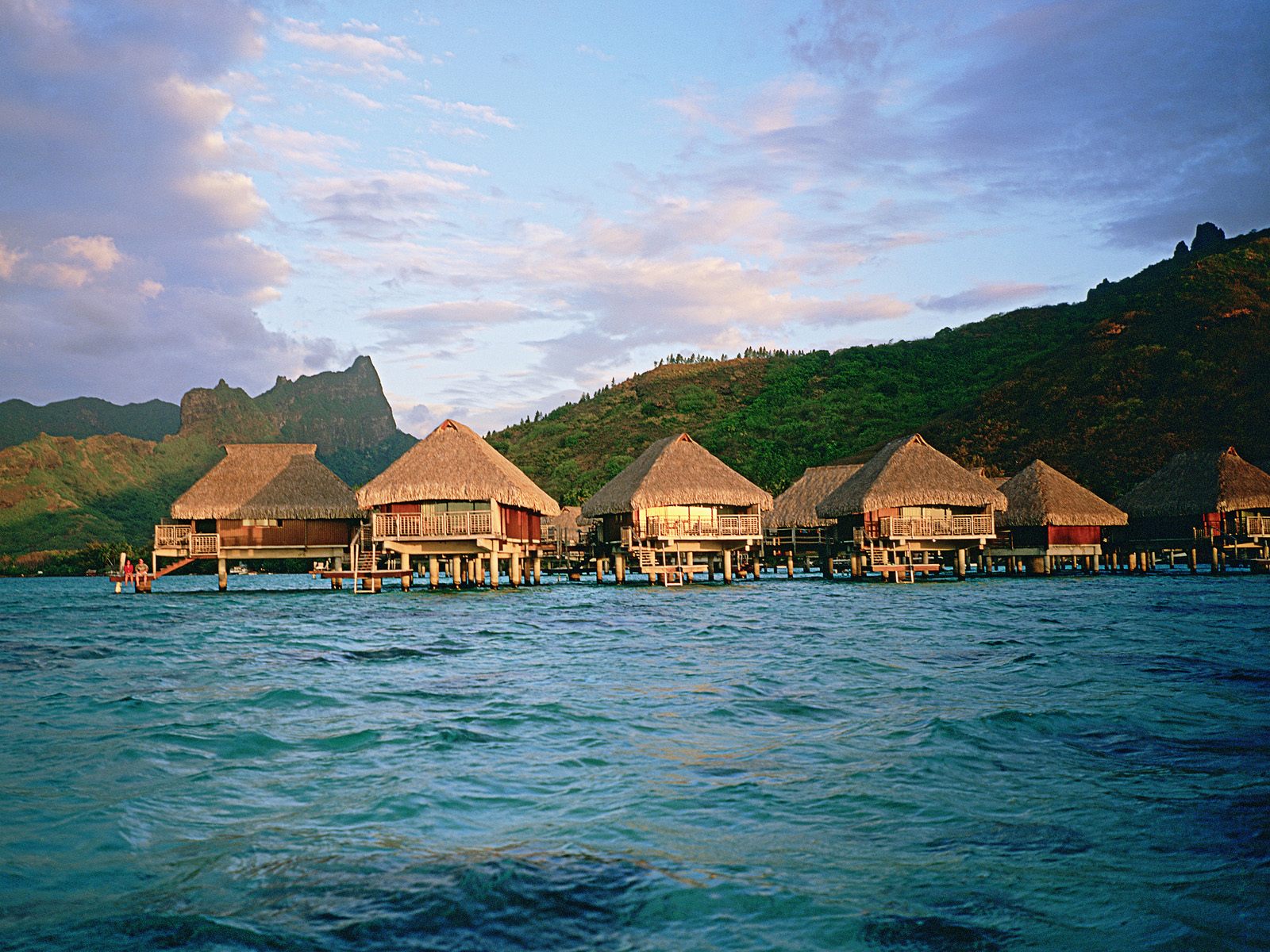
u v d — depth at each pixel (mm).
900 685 15867
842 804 9172
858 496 48906
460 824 8711
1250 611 30125
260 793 9727
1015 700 14203
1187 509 52938
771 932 6523
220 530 46156
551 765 10727
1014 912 6812
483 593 41969
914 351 146750
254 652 21516
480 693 15523
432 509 41125
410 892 7188
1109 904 6895
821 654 20031
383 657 20453
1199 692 14789
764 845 8133
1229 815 8711
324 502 45438
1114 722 12594
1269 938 6344
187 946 6344
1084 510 51594
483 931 6555
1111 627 25281
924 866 7641
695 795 9531
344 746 11734
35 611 37125
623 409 143875
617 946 6328
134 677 17547
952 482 47906
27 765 10867
